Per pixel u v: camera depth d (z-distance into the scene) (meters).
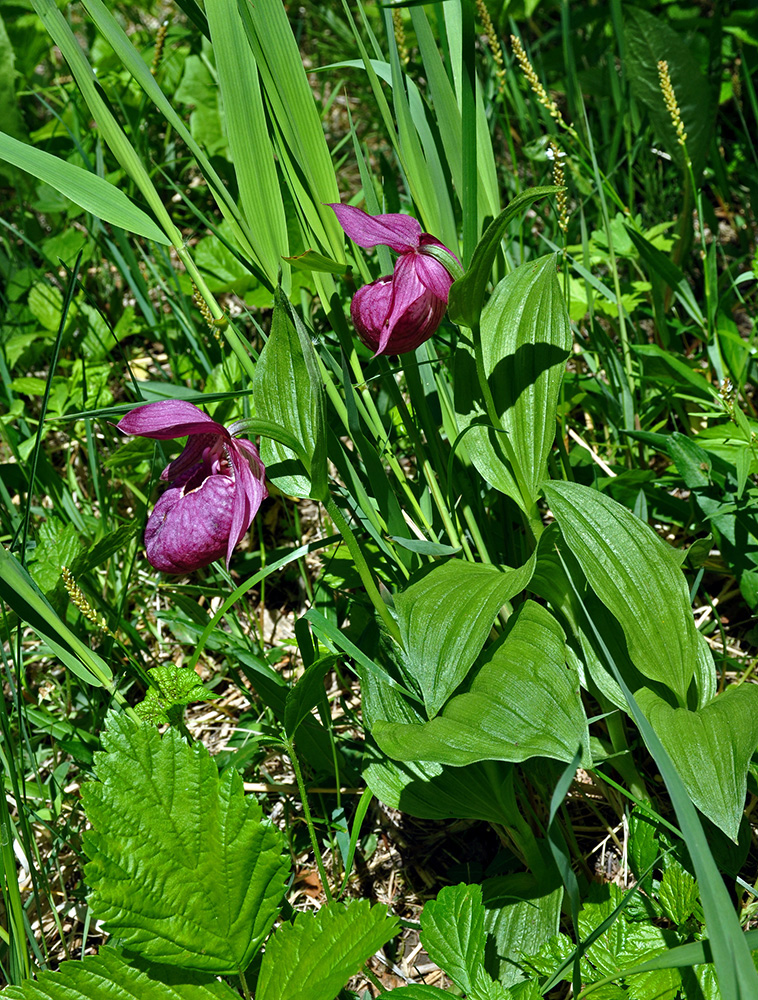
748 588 1.06
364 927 0.92
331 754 1.04
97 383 1.22
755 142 1.39
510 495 1.01
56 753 1.06
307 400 0.99
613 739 1.00
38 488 1.17
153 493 1.18
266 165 1.02
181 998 0.92
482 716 0.94
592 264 1.25
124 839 0.92
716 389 1.12
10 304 1.31
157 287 1.45
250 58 0.99
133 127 1.37
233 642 1.08
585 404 1.18
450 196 1.05
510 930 0.98
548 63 1.51
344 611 1.08
